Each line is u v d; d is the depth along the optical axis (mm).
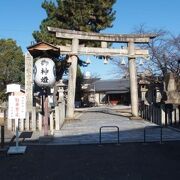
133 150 16391
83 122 29781
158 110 27750
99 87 81562
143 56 31672
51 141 19094
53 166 13070
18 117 16719
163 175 11438
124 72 56594
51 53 20531
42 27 44406
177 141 19016
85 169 12523
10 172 12234
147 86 43719
